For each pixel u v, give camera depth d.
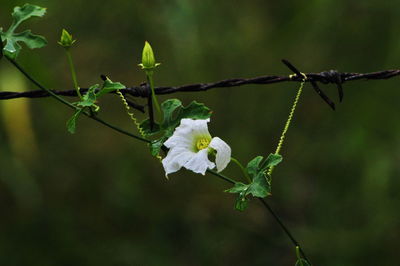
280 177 8.90
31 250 8.16
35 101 8.59
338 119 8.89
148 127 4.74
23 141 7.89
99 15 8.88
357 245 8.30
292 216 8.84
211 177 8.62
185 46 8.48
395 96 8.66
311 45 8.72
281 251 8.57
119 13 8.83
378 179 8.45
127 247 8.24
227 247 8.57
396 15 8.54
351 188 8.66
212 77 8.57
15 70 7.60
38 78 7.79
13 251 8.15
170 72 8.65
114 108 8.89
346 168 8.75
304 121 8.94
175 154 4.36
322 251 8.40
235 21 8.76
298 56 8.71
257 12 8.89
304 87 8.81
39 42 4.58
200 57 8.51
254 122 8.69
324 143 8.89
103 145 8.85
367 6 8.66
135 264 8.16
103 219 8.56
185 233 8.58
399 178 8.49
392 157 8.52
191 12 8.51
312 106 8.91
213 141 4.33
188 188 8.68
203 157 4.30
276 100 8.74
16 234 8.28
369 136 8.66
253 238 8.64
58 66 8.91
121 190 8.55
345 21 8.70
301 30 8.69
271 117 8.76
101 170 8.76
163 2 8.57
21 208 8.45
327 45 8.74
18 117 7.71
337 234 8.44
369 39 8.73
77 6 8.80
